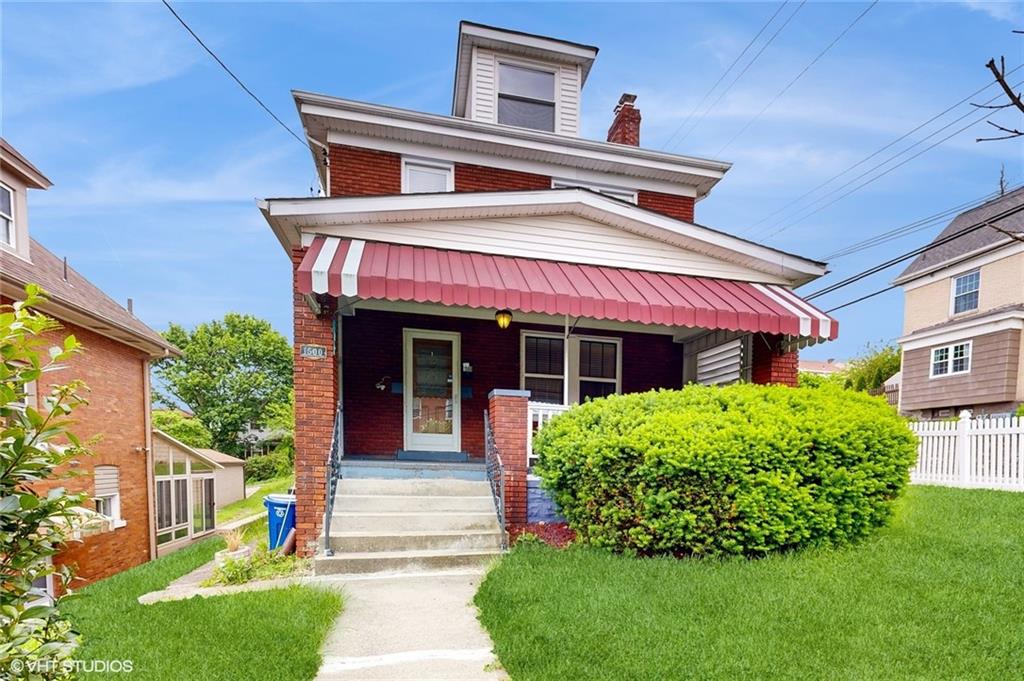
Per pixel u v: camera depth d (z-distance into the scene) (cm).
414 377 1023
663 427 568
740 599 443
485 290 723
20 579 212
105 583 716
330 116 988
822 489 572
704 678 333
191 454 1631
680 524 547
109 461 1170
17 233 1018
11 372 206
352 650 407
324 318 730
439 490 750
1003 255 1834
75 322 1052
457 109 1333
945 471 1100
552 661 362
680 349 1159
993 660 347
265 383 4238
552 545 640
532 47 1173
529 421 754
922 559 531
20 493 214
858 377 2906
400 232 830
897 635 380
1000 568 507
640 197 1184
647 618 413
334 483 696
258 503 2695
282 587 536
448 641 423
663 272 930
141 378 1324
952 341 1988
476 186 1088
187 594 530
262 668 366
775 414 594
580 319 1048
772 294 912
